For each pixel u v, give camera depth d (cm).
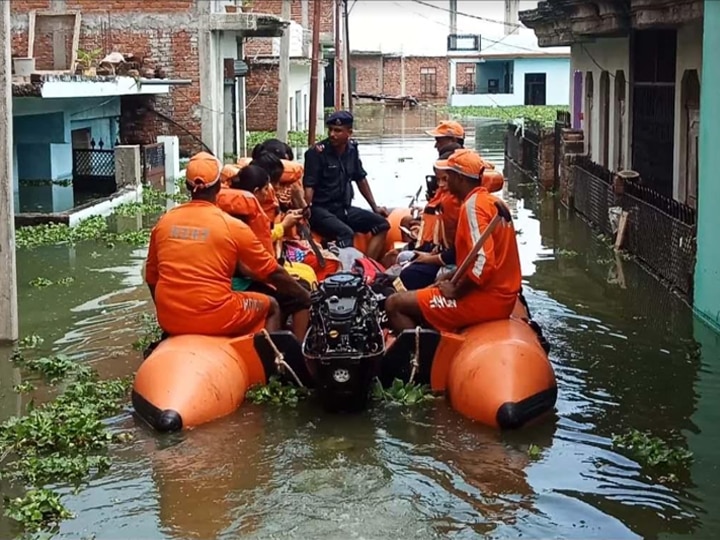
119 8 2741
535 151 2495
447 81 6631
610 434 777
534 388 798
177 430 772
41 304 1183
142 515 639
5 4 1013
